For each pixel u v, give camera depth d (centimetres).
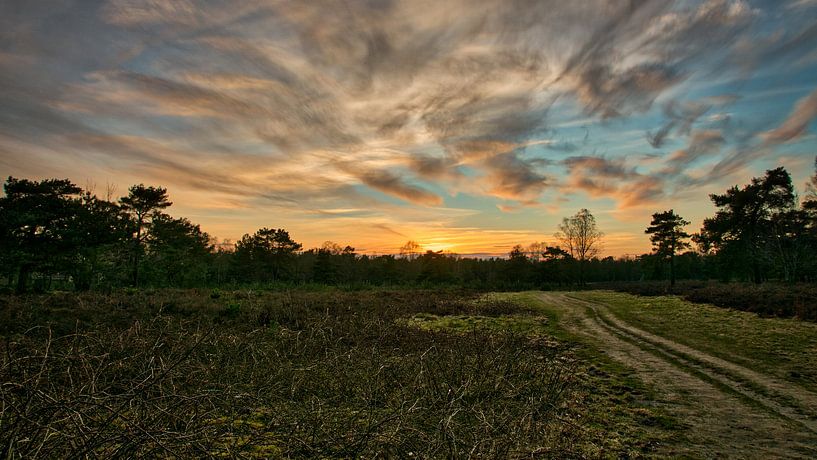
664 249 5041
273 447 437
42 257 2511
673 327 1659
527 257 6956
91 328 1105
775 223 3847
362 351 854
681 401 764
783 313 1705
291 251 5750
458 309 2445
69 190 2755
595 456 512
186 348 720
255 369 713
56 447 320
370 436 442
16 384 343
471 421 528
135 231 3394
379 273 6556
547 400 662
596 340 1452
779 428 630
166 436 353
